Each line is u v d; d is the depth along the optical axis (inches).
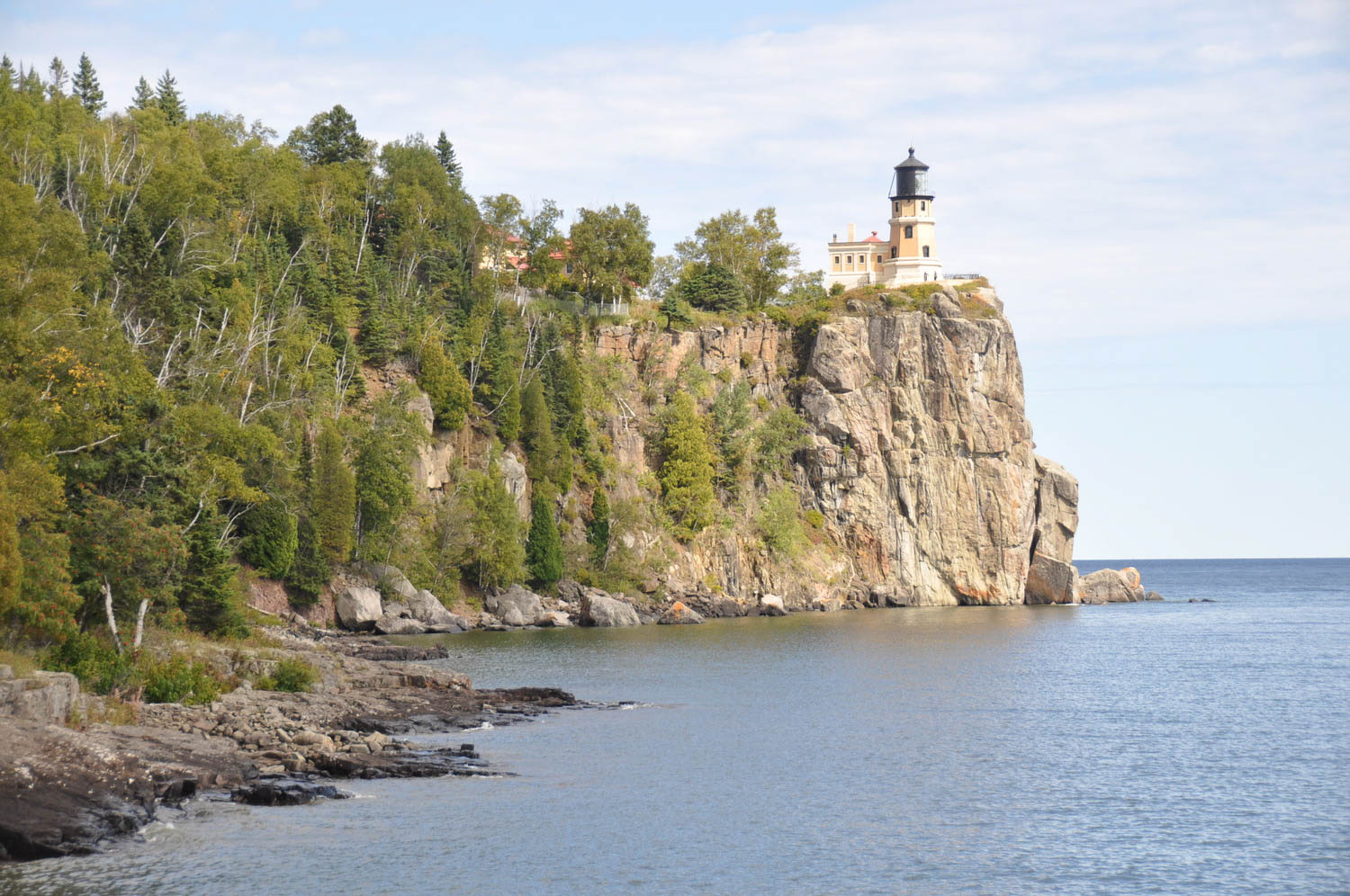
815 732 2593.5
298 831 1651.1
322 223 5698.8
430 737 2375.7
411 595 4965.6
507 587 5502.0
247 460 4111.7
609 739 2434.8
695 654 4274.1
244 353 4402.1
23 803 1550.2
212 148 5211.6
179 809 1713.8
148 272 4084.6
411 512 5260.8
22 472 2388.0
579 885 1502.2
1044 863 1624.0
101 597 2647.6
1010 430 7859.3
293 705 2434.8
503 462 5831.7
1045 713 2930.6
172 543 2847.0
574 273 7480.3
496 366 6053.2
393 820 1728.6
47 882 1409.9
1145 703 3152.1
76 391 2792.8
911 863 1619.1
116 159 4456.2
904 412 7726.4
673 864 1595.7
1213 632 5812.0
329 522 4621.1
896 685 3489.2
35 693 1829.5
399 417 5142.7
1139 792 2037.4
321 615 4525.1
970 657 4360.2
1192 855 1665.8
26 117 4087.1
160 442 3144.7
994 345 7839.6
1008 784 2085.4
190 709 2208.4
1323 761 2308.1
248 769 1920.5
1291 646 4975.4
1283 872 1592.0
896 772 2182.6
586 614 5575.8
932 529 7721.5
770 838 1721.2
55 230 3257.9
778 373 7834.6
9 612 2223.2
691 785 2032.5
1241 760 2317.9
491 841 1653.5
